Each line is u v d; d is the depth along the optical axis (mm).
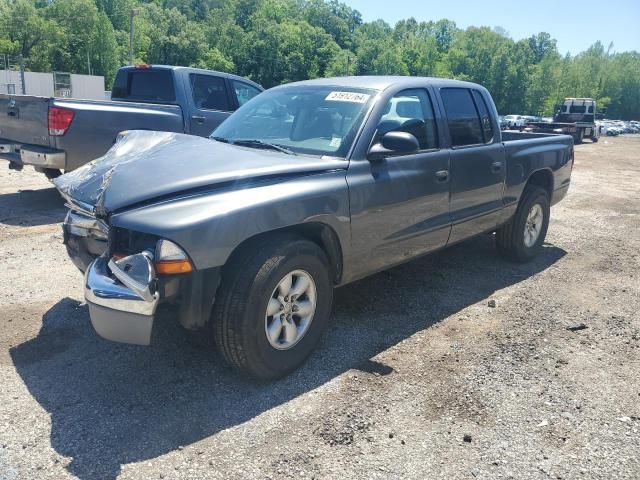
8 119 7926
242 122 4609
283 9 140375
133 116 7871
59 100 7324
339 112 4188
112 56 89500
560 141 6559
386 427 3061
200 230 3021
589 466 2809
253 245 3340
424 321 4523
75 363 3609
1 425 2938
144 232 3000
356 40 142000
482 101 5348
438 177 4551
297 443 2891
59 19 86500
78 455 2732
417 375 3639
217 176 3311
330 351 3922
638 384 3643
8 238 6203
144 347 3844
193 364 3646
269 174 3451
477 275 5766
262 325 3281
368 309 4719
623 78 125500
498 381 3605
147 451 2785
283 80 108312
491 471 2744
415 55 119188
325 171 3723
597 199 11156
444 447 2912
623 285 5633
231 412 3139
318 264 3596
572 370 3799
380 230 4066
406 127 4359
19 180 9844
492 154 5234
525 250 6156
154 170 3391
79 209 3566
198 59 104375
